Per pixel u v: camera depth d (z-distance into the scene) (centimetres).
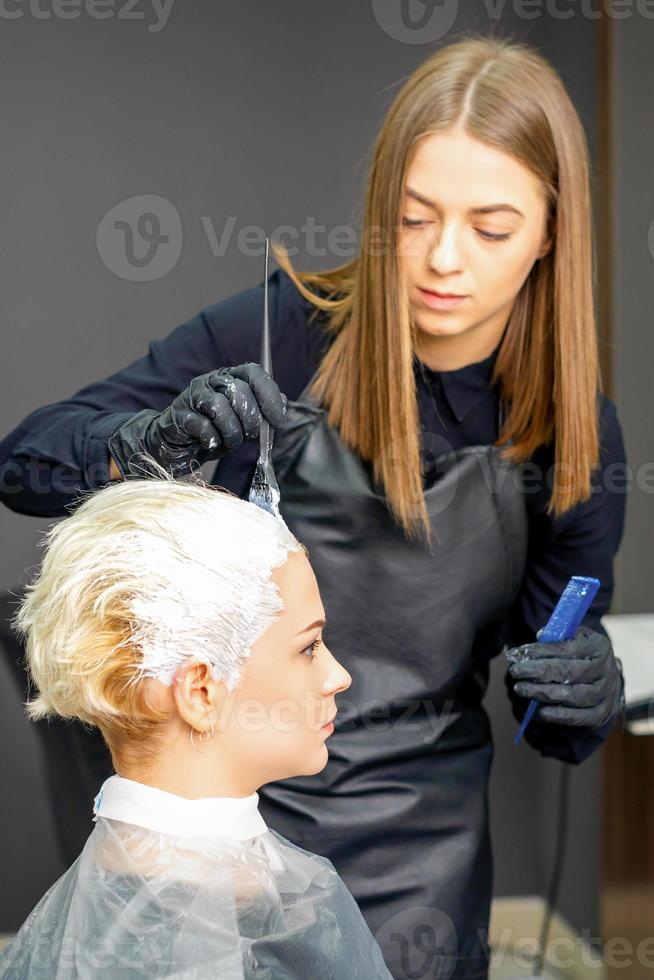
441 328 127
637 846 189
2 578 213
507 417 139
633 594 211
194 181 211
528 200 122
